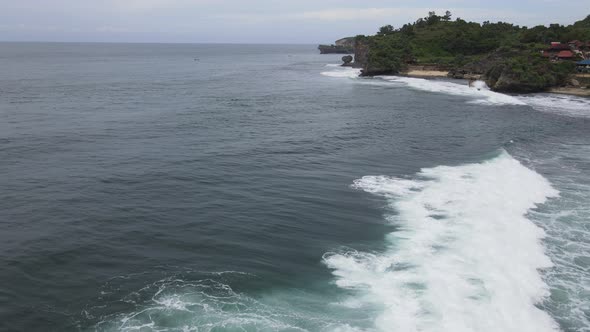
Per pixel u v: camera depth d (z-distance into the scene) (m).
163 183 27.81
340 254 18.70
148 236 20.53
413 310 14.55
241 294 15.80
